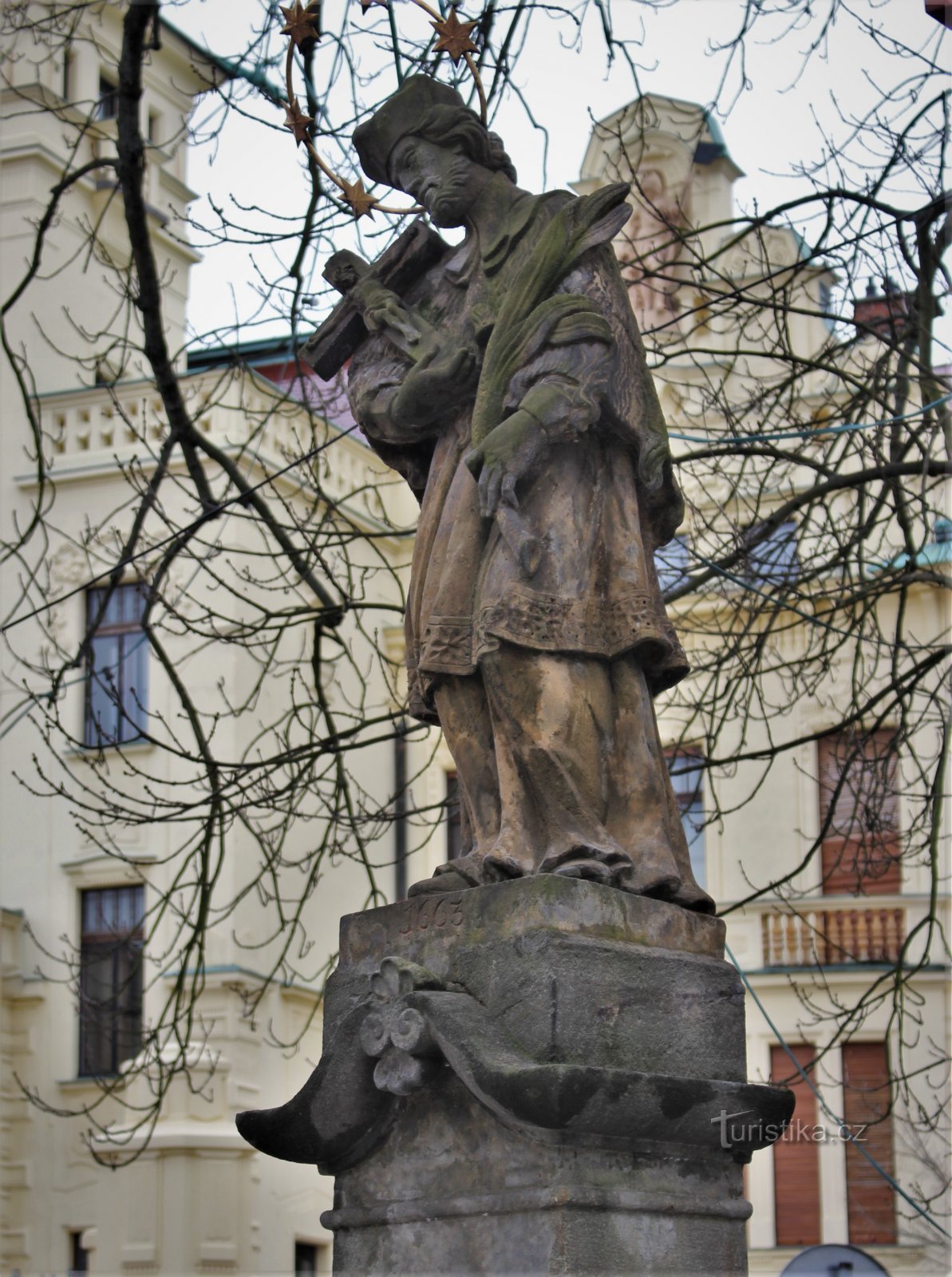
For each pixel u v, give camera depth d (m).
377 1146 5.50
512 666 5.50
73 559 22.59
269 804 10.85
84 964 12.61
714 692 12.74
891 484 10.85
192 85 24.45
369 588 24.06
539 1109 4.96
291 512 10.88
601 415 5.70
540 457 5.60
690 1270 5.20
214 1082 21.64
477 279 6.04
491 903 5.36
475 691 5.71
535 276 5.75
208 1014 21.75
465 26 6.67
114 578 10.08
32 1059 22.34
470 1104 5.28
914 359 10.38
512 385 5.67
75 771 22.58
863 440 11.25
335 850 11.63
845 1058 21.14
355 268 6.38
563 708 5.49
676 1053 5.30
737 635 11.25
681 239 10.72
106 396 22.84
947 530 10.91
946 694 12.03
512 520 5.52
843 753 21.81
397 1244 5.36
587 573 5.63
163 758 22.22
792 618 21.19
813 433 9.89
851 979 21.20
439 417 6.02
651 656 5.68
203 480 10.30
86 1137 21.91
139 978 22.22
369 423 6.16
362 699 11.14
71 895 22.58
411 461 6.23
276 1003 22.41
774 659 21.30
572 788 5.45
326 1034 5.66
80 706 22.55
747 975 21.66
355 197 6.64
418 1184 5.36
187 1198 21.39
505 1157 5.17
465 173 6.06
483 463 5.55
